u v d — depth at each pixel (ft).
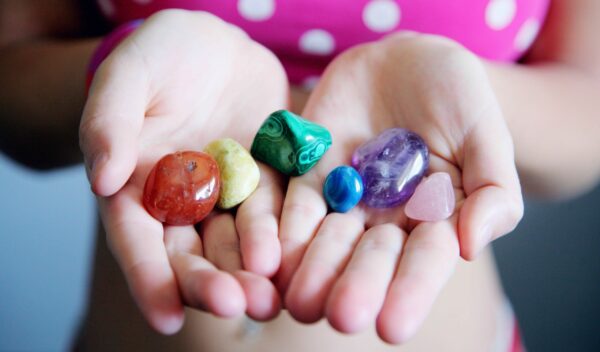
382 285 0.80
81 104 1.18
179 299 0.79
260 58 1.12
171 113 1.00
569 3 1.25
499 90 1.13
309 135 0.97
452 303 1.11
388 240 0.86
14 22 1.30
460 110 0.96
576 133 1.16
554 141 1.16
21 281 1.77
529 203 1.54
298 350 1.07
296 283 0.81
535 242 1.59
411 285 0.80
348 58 1.11
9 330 1.79
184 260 0.82
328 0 1.15
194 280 0.78
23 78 1.22
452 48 1.02
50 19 1.33
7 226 1.70
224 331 1.08
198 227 0.94
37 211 1.73
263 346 1.08
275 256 0.84
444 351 1.10
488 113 0.95
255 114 1.08
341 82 1.09
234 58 1.09
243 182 0.93
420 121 1.01
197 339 1.09
